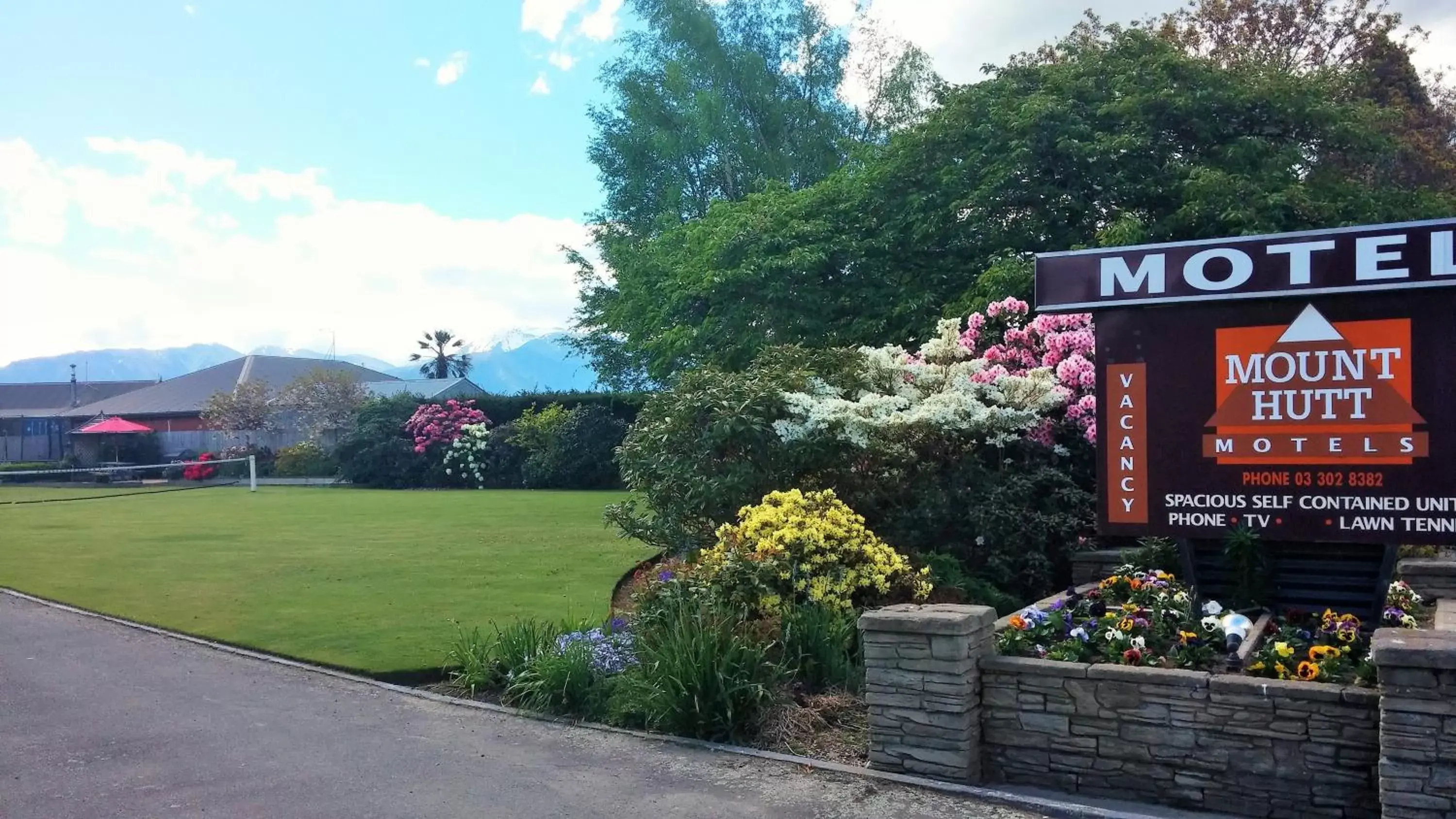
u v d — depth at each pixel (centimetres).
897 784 504
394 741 584
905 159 1581
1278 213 1302
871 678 526
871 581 717
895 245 1575
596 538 1489
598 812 475
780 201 1717
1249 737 452
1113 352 616
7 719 627
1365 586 591
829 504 775
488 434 3067
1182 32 2553
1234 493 584
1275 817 445
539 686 645
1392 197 1455
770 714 588
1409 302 539
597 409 2975
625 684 633
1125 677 478
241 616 920
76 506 2306
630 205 3067
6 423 4584
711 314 1739
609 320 2909
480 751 565
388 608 945
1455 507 530
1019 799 478
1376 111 1531
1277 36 2503
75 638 856
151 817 468
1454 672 387
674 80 2823
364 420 3228
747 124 2911
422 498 2438
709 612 649
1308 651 511
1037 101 1409
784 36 2984
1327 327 560
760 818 464
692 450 909
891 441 911
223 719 626
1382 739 400
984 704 514
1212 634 547
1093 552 886
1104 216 1434
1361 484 551
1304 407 566
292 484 3241
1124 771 478
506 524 1728
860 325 1516
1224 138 1449
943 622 504
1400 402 541
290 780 518
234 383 4425
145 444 4122
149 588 1085
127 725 612
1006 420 884
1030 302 1266
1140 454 608
